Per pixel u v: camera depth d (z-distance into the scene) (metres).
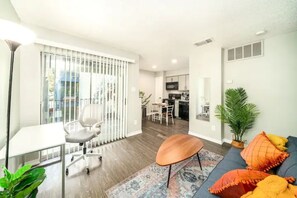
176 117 6.57
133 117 3.90
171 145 2.09
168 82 7.15
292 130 2.52
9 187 0.89
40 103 2.37
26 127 2.03
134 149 2.93
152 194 1.65
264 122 2.82
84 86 2.92
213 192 1.08
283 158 1.20
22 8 1.84
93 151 2.79
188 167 2.21
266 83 2.78
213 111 3.46
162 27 2.33
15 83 1.98
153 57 4.29
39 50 2.35
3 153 1.24
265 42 2.78
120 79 3.54
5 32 0.96
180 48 3.41
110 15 2.00
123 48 3.43
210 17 2.01
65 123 2.51
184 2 1.70
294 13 1.90
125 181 1.88
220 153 2.75
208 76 3.54
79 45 2.77
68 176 1.98
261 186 0.81
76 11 1.91
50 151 2.52
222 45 3.17
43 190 1.71
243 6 1.76
